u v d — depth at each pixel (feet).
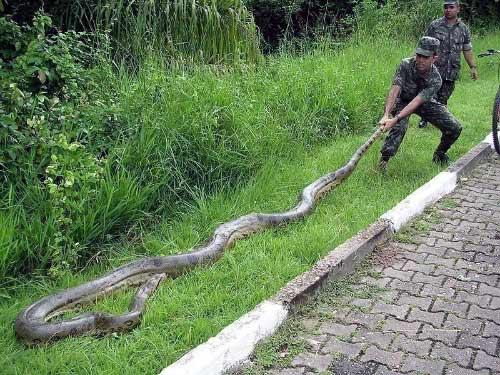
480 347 12.74
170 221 18.75
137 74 25.43
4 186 16.63
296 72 29.60
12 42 20.59
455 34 28.55
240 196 20.17
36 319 12.62
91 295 14.01
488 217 19.86
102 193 17.04
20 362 11.69
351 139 27.71
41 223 15.65
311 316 13.78
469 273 16.07
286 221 18.53
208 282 14.98
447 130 23.53
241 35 32.89
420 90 22.88
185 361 11.16
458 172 22.97
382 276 15.72
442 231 18.66
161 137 19.80
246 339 12.16
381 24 45.78
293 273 15.38
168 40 28.19
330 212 19.62
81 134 18.72
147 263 15.07
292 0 47.98
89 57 24.02
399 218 18.35
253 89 26.58
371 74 33.22
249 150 21.95
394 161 24.82
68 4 27.32
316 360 12.22
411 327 13.43
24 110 17.95
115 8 27.37
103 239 17.04
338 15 50.80
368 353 12.48
